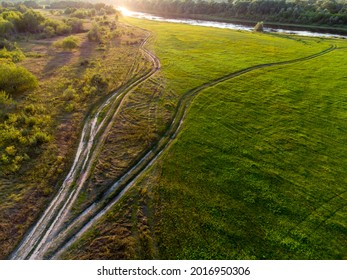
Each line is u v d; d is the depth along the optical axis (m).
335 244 17.73
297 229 18.64
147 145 26.92
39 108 32.06
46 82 40.00
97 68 46.81
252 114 32.69
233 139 27.92
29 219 18.95
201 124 30.34
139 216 19.33
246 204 20.41
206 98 36.34
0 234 17.73
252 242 17.75
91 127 29.94
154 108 33.81
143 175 23.11
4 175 22.02
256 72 45.84
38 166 23.45
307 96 37.50
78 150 26.27
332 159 25.50
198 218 19.19
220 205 20.23
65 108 32.69
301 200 20.92
